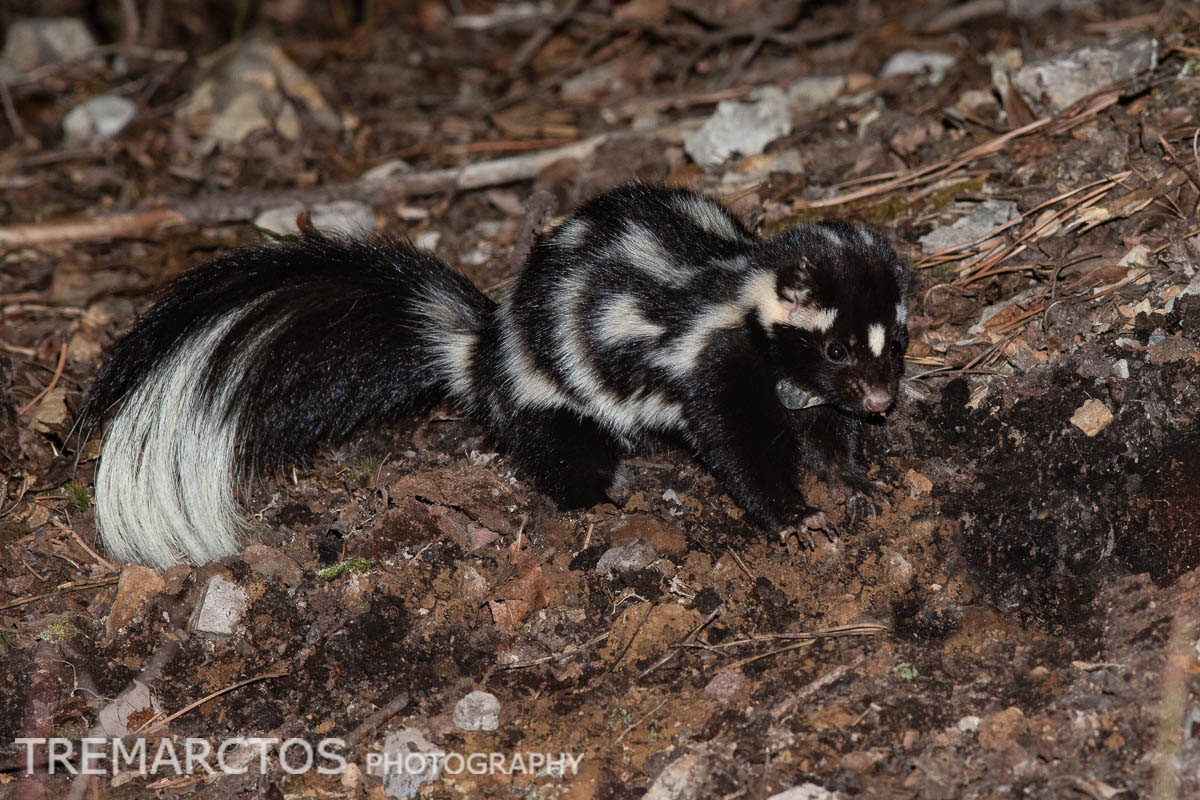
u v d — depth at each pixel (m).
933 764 6.20
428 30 16.69
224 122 14.02
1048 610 7.13
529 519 8.37
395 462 9.02
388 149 13.74
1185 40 10.82
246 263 9.02
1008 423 7.99
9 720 7.23
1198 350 7.69
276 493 8.74
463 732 6.93
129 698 7.31
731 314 8.21
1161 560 7.10
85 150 14.16
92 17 17.56
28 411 9.48
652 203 8.81
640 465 8.89
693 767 6.42
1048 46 12.10
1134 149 9.67
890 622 7.23
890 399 7.89
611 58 15.08
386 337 9.09
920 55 12.64
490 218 12.10
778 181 10.81
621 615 7.47
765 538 8.03
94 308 11.24
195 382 8.52
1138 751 6.05
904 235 9.81
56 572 8.20
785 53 14.27
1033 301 8.63
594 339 8.46
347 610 7.65
